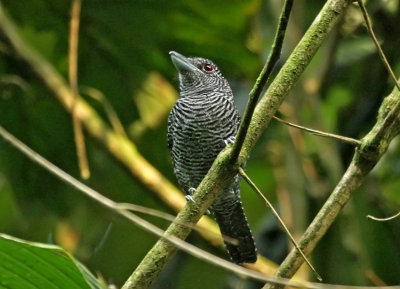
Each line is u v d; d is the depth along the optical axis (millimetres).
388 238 10812
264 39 10539
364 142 6500
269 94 6480
